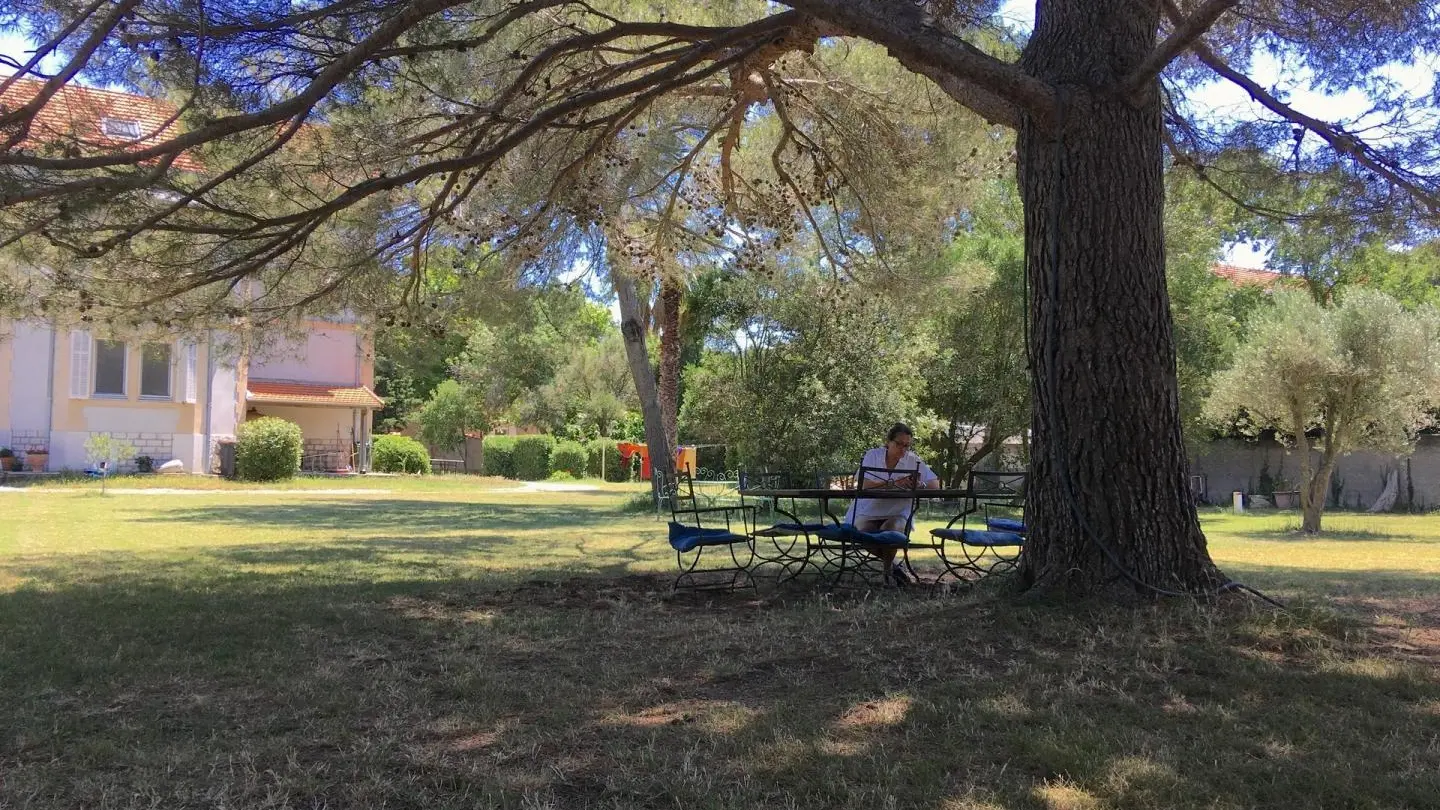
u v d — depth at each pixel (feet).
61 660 16.39
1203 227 63.26
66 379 83.66
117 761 11.30
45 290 24.38
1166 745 11.37
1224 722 12.25
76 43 17.33
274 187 23.24
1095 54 18.99
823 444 62.75
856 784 10.31
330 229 28.30
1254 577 28.78
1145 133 18.95
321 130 23.02
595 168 31.68
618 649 17.42
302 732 12.48
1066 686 13.75
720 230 39.78
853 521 26.55
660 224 39.32
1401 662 15.23
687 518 54.70
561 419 144.77
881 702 13.38
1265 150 28.68
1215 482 102.99
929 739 11.79
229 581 26.61
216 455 91.09
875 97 32.60
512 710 13.44
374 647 17.65
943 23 26.09
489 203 31.55
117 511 55.16
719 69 26.25
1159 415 18.48
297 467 94.79
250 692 14.51
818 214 43.60
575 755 11.46
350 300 30.22
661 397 70.69
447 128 25.03
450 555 34.24
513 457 135.95
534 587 25.39
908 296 39.60
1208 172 30.53
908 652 16.10
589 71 29.63
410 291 31.58
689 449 114.62
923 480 26.16
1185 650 15.26
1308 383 57.72
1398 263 32.12
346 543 38.70
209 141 19.15
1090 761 10.73
